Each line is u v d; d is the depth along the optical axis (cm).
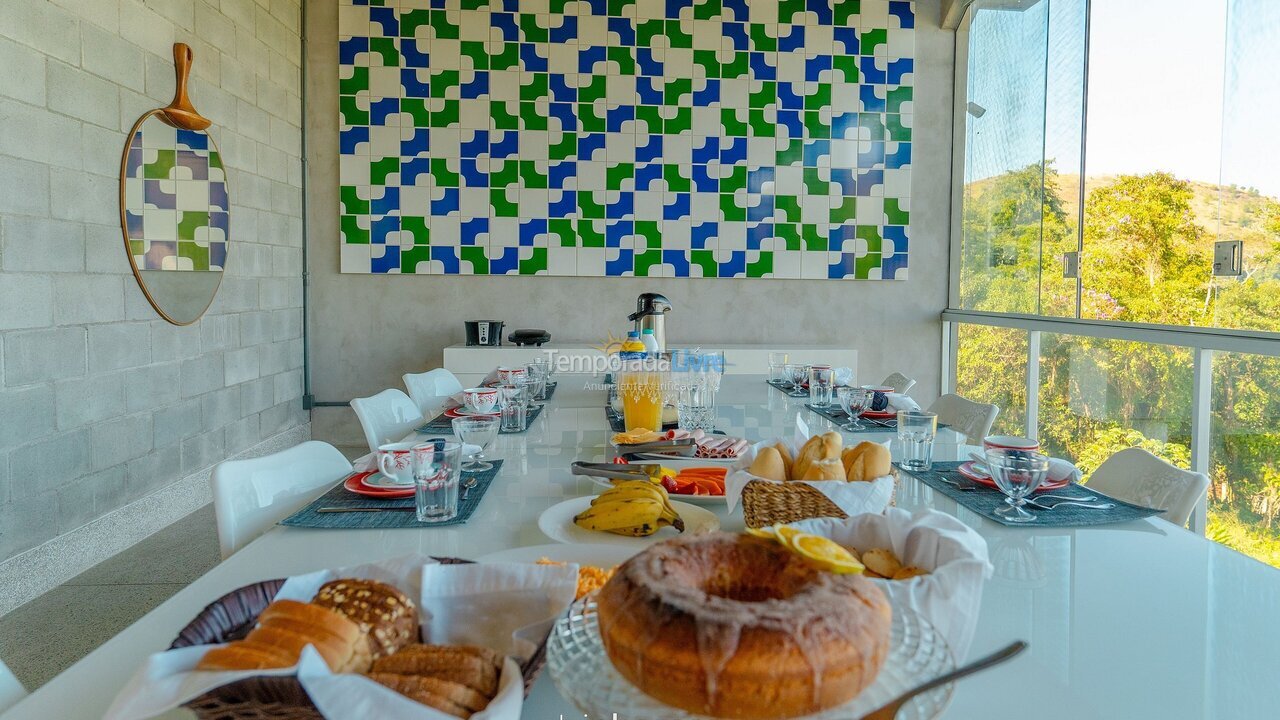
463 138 433
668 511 105
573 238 441
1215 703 64
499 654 55
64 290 247
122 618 225
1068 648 74
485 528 109
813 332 457
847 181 452
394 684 49
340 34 426
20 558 232
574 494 128
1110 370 317
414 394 260
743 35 443
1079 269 341
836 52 448
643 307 312
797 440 124
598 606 54
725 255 448
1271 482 236
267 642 50
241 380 367
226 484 122
